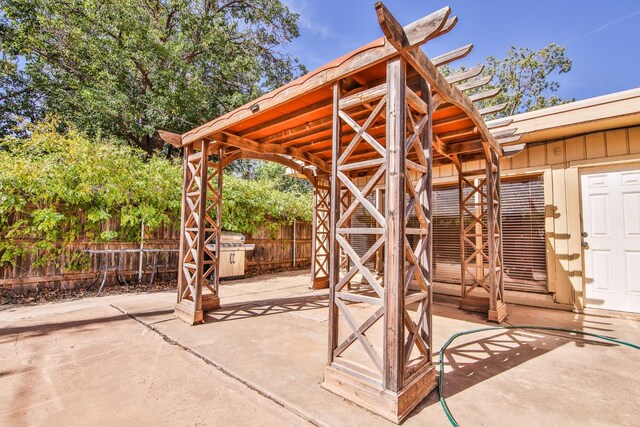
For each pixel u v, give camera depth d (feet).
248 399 6.67
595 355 9.35
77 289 17.16
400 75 6.39
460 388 7.28
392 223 6.32
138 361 8.52
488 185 13.62
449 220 19.60
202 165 13.08
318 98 9.86
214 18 45.75
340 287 7.40
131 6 33.83
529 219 16.71
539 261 16.25
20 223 15.21
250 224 26.32
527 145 16.71
